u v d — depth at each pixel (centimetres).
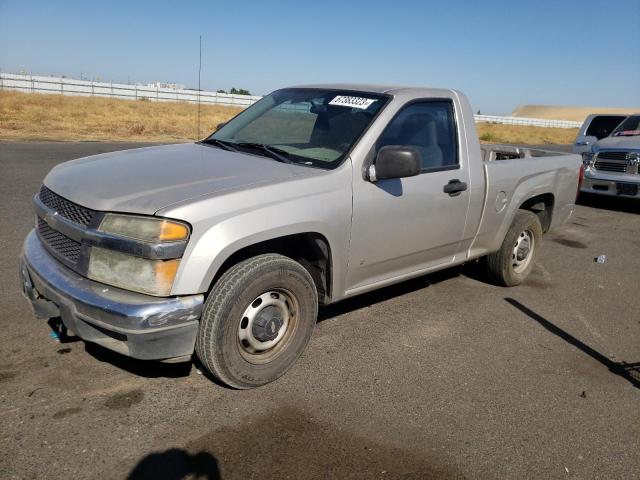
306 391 341
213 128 2731
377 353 400
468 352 414
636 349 443
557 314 507
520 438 311
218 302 309
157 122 2705
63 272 313
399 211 399
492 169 484
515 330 463
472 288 559
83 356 361
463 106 469
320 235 355
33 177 957
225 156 390
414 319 468
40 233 358
